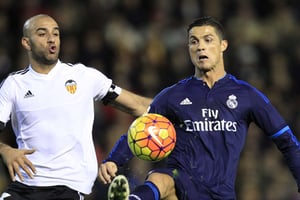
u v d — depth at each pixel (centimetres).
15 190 2272
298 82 4897
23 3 4794
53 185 2242
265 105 2327
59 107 2270
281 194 4194
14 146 3950
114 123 4128
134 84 4447
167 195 2281
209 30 2322
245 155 4194
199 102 2317
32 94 2280
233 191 2295
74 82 2314
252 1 5278
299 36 5172
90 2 4881
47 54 2283
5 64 4459
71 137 2262
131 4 4997
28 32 2303
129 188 2300
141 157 2230
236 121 2311
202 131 2294
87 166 2275
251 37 5028
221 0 5209
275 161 4281
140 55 4725
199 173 2270
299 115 4612
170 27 4975
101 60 4500
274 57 4938
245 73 4684
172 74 4569
